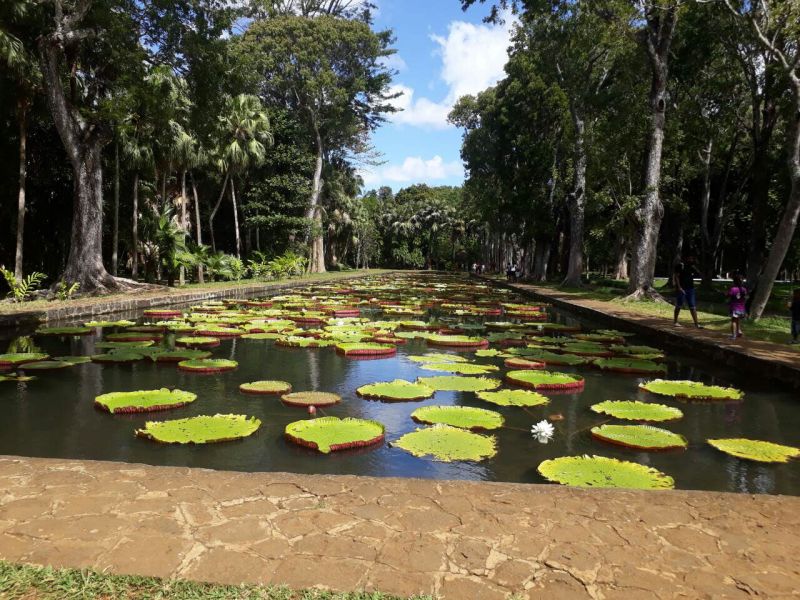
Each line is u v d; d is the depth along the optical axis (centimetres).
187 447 461
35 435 486
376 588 213
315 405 590
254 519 271
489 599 208
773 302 1759
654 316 1321
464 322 1388
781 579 225
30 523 262
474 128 3603
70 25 1391
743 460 453
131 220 2294
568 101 2319
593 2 1545
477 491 314
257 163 2753
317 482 322
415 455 439
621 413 564
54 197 2028
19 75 1414
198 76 1617
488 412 553
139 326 1141
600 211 2678
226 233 3341
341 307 1612
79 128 1547
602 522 275
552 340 1048
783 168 1741
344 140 3750
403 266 6638
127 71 1505
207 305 1623
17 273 1505
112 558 232
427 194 6775
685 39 1762
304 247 3522
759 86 1711
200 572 222
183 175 2352
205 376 730
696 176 2403
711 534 264
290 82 3216
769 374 738
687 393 648
